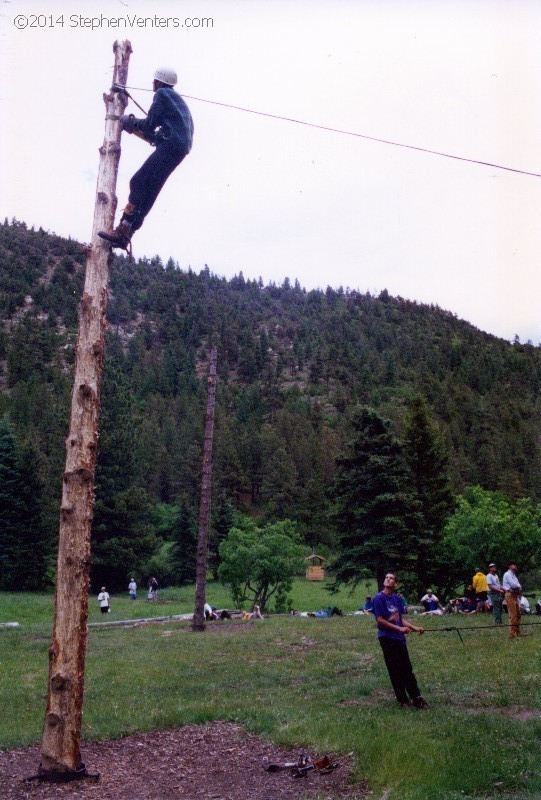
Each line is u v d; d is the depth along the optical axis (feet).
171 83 26.58
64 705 23.52
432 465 134.21
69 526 24.08
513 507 108.68
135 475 220.23
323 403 641.81
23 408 422.82
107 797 21.90
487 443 447.83
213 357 81.00
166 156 25.31
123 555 200.23
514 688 34.50
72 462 24.50
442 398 568.82
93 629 84.94
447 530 108.06
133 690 39.86
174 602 168.25
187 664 49.06
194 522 234.79
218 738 28.96
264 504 371.15
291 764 24.76
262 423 542.98
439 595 122.31
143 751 27.45
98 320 25.71
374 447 122.01
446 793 20.35
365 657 49.60
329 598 184.44
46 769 23.31
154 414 475.72
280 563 127.95
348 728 27.99
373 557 116.98
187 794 22.43
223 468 365.20
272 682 41.73
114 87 26.68
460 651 48.14
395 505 117.29
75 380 25.22
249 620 87.56
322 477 369.30
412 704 32.30
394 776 22.21
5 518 196.65
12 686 42.75
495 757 22.88
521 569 106.63
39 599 161.89
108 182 26.45
